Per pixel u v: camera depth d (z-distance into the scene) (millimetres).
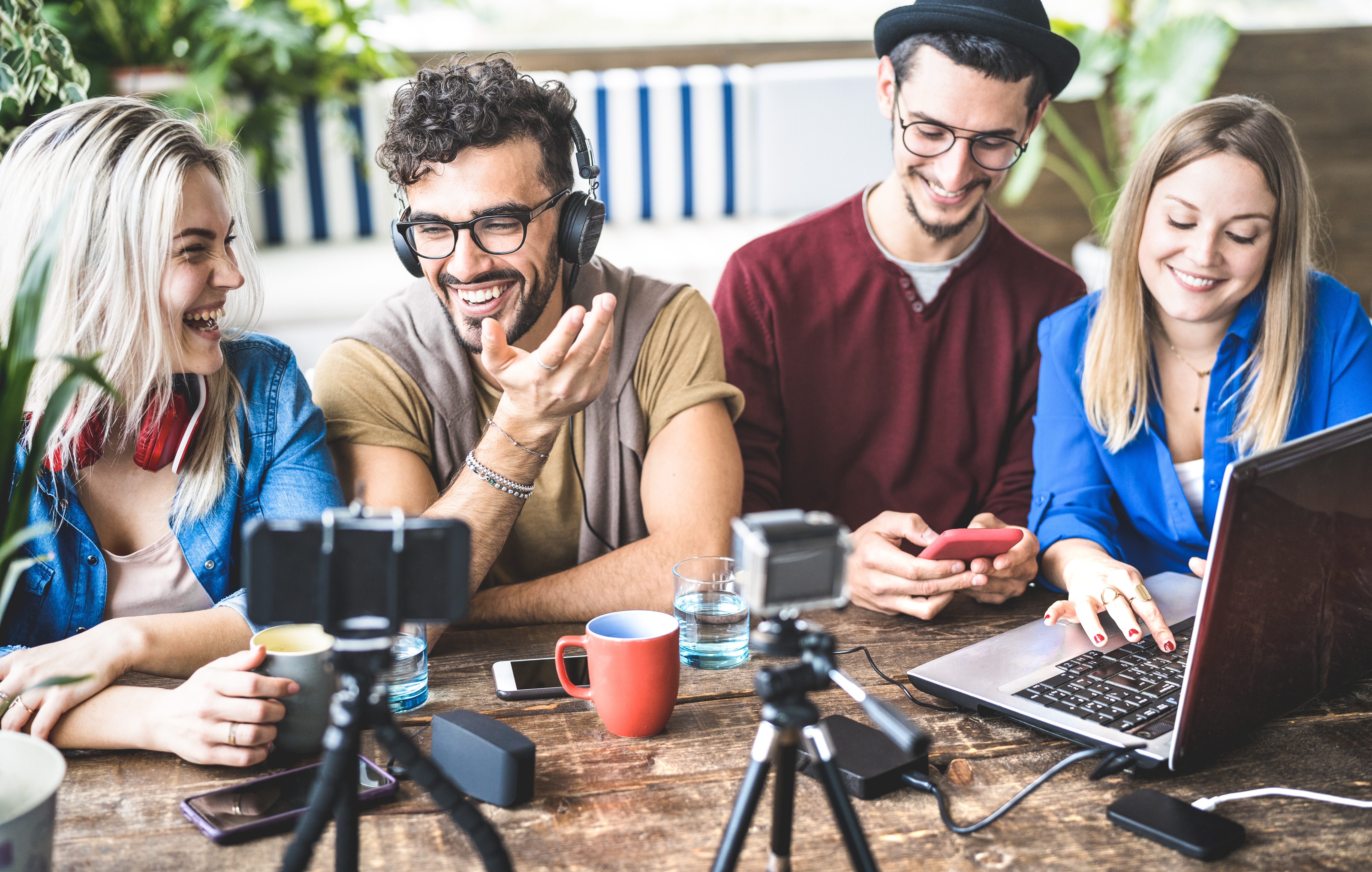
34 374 1135
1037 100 1692
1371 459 1008
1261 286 1565
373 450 1414
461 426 1460
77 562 1229
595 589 1379
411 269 1388
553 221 1354
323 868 828
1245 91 4730
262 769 970
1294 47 4699
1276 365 1557
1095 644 1183
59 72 1627
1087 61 4180
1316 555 976
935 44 1637
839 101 4418
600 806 910
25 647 1203
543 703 1096
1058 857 842
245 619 1153
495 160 1280
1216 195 1456
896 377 1857
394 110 1312
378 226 4359
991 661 1141
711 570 1235
